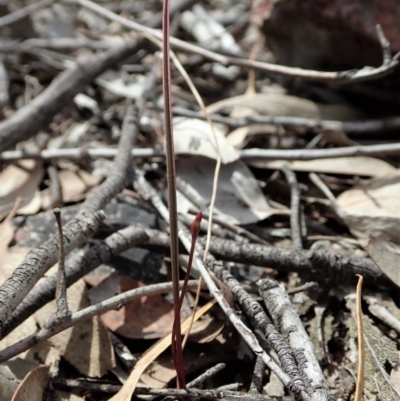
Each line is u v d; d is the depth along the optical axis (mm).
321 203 583
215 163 598
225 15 973
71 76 703
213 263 487
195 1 874
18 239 569
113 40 851
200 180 592
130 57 829
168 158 400
